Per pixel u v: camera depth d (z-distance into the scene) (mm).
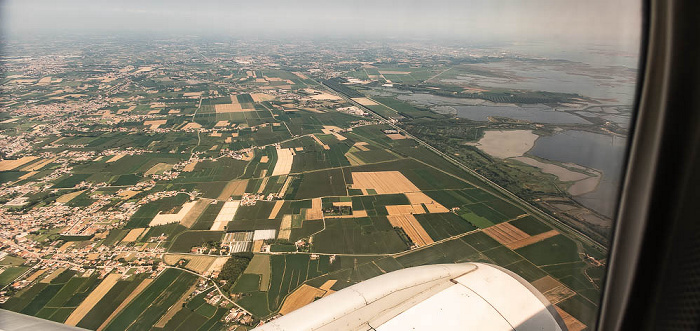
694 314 2270
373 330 3223
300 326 3230
